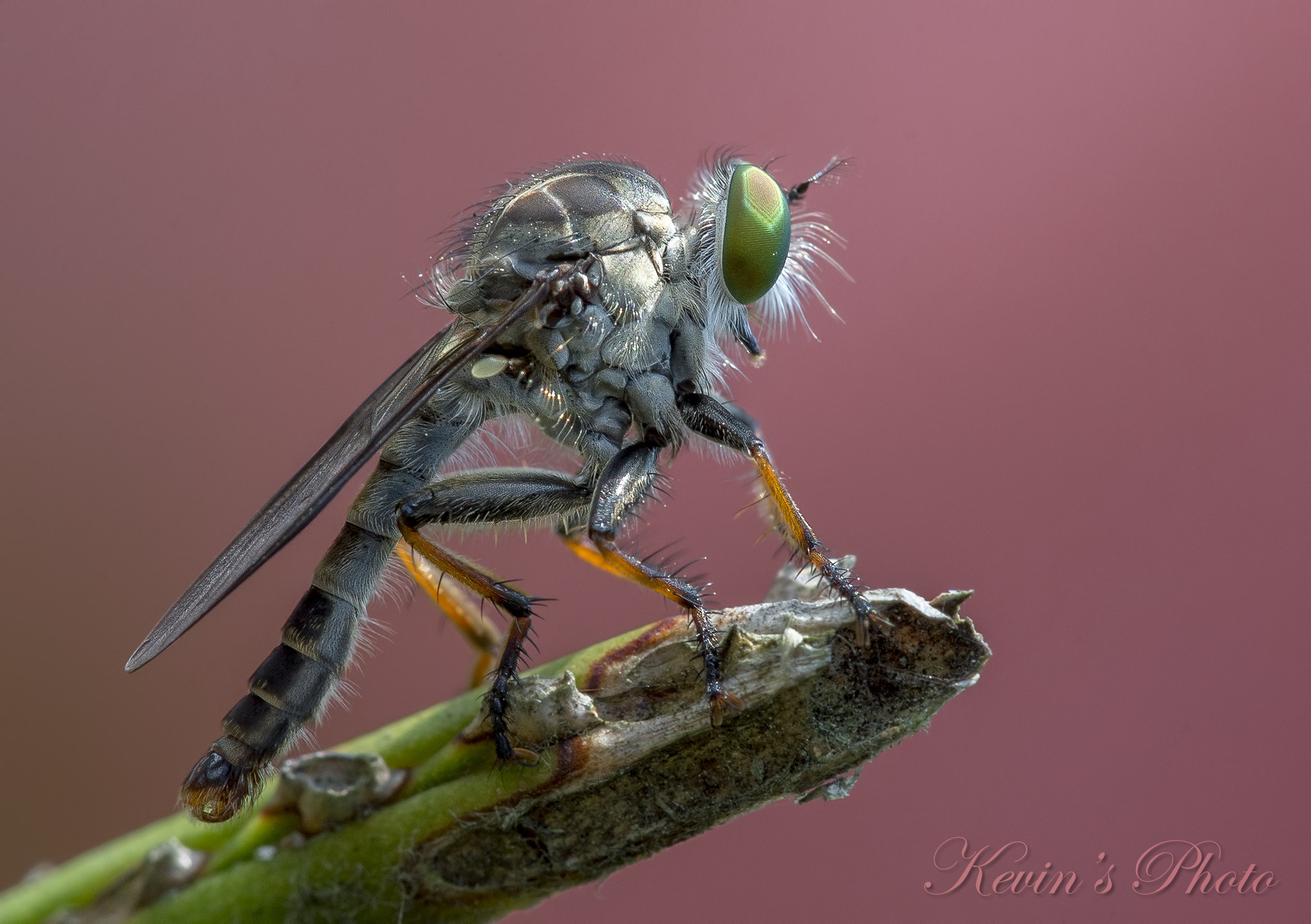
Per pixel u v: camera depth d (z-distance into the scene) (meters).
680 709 0.11
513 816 0.11
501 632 0.12
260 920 0.11
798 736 0.11
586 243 0.12
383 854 0.11
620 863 0.11
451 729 0.11
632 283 0.12
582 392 0.12
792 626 0.11
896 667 0.11
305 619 0.12
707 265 0.12
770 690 0.11
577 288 0.12
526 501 0.12
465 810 0.11
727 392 0.12
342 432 0.12
